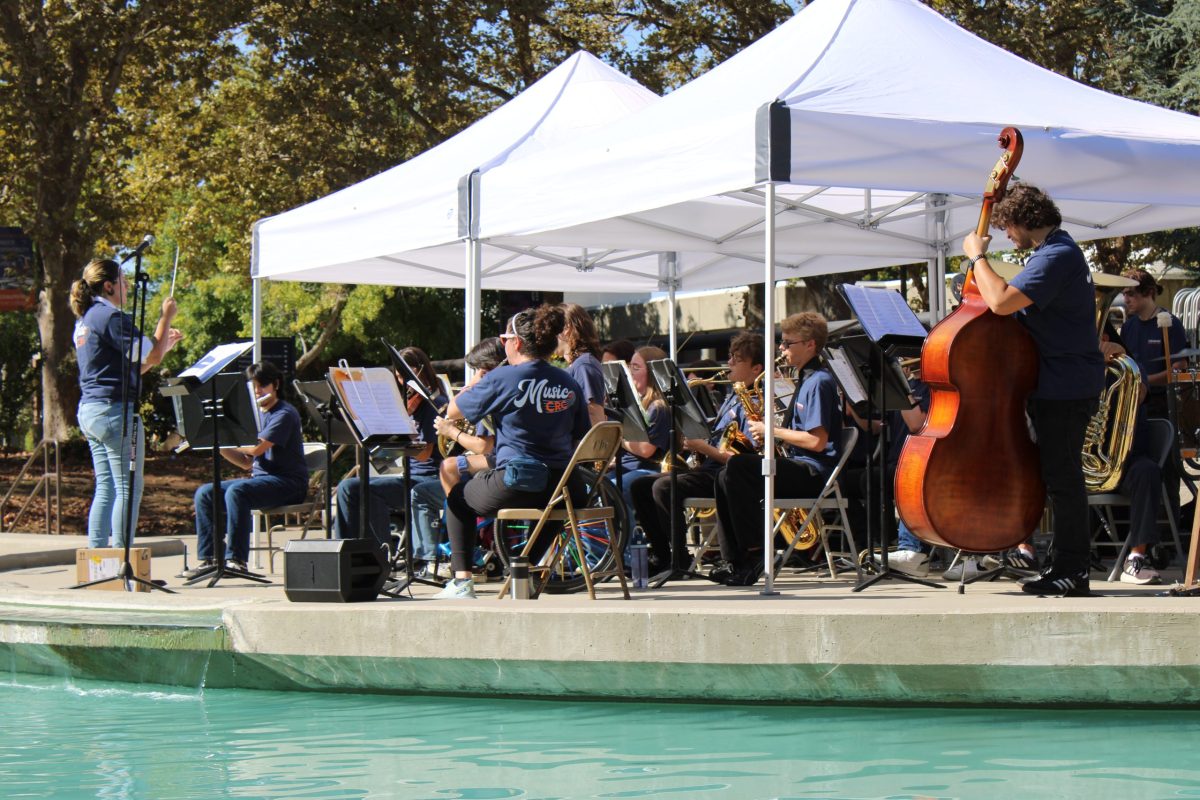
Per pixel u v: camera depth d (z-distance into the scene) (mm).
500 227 9914
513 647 7133
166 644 7934
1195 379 9117
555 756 6031
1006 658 6469
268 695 7715
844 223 12523
